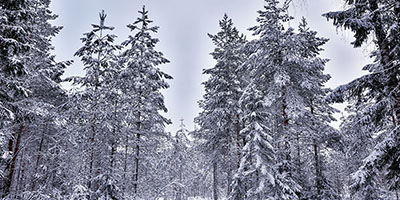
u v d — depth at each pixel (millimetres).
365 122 8945
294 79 15625
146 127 16578
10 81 11227
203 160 21500
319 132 14828
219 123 17625
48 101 16203
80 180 11664
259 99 13648
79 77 14484
